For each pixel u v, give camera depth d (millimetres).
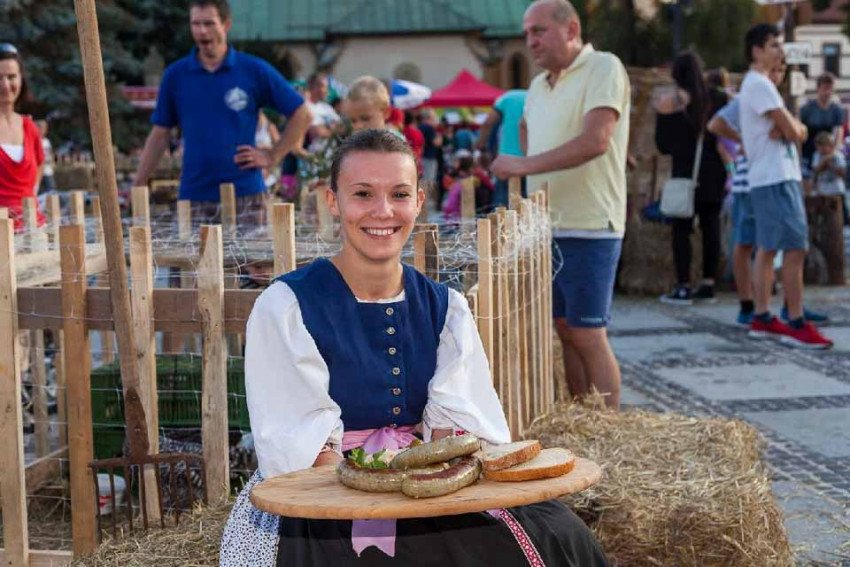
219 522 3289
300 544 2521
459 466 2344
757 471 4328
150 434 3795
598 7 26141
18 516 3768
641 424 4430
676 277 10508
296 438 2604
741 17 26922
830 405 6555
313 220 6410
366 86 6578
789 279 8242
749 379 7266
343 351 2682
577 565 2531
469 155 12562
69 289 3713
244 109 6480
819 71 48562
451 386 2781
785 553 3936
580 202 5270
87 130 22500
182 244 5445
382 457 2420
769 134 8031
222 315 3709
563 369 6078
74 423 3752
